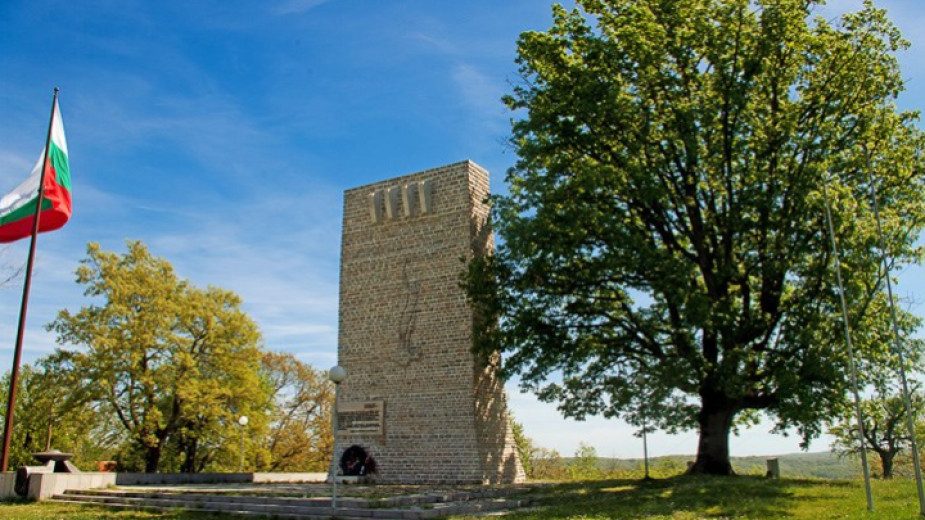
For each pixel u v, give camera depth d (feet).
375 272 117.50
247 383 159.33
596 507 64.95
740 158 95.50
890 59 95.66
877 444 148.66
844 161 91.15
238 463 179.22
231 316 161.38
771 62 93.35
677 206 98.89
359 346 116.06
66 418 143.13
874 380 93.61
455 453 103.60
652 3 96.32
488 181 117.08
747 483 81.35
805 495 70.79
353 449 111.75
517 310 100.48
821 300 89.04
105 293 146.41
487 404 107.65
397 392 110.83
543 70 101.14
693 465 97.25
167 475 107.55
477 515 60.44
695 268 92.48
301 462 196.65
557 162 98.68
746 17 93.35
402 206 116.98
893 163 95.50
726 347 90.22
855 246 86.43
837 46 94.07
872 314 91.35
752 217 92.02
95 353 140.77
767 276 90.74
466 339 106.42
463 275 103.86
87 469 196.13
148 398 147.02
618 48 95.20
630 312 99.71
